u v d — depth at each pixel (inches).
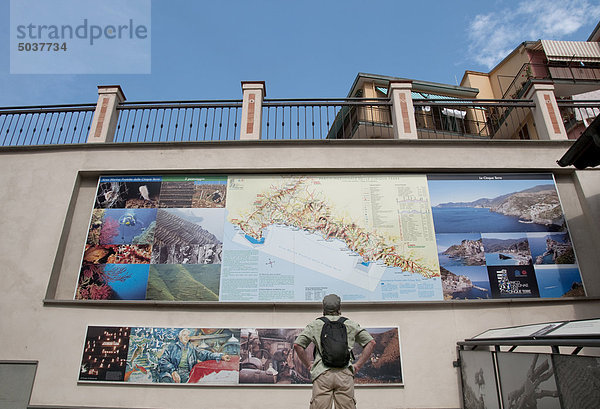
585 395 125.7
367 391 237.9
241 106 328.5
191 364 243.1
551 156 302.0
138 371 242.4
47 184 297.1
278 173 297.7
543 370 149.8
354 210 285.7
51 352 248.8
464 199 289.9
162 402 236.2
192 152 302.2
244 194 291.1
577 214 292.2
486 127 543.5
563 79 542.0
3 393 240.7
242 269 269.0
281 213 285.0
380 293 262.7
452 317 256.5
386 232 279.3
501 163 298.7
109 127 321.4
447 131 505.0
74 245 284.8
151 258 273.3
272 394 236.2
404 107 326.0
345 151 301.0
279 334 249.8
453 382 241.0
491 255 274.7
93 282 267.9
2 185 297.1
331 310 156.0
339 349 142.2
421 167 294.7
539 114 329.4
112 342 249.8
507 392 179.2
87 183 303.7
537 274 270.7
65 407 236.2
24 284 267.0
